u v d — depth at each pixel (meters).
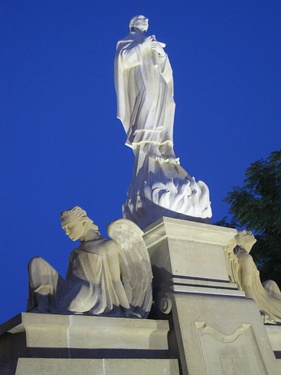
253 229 15.83
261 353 7.02
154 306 7.07
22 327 5.57
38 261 6.54
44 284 6.36
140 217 7.94
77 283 6.54
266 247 15.36
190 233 7.56
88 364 5.62
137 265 7.04
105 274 6.70
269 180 16.48
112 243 6.90
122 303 6.60
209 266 7.58
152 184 8.00
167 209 7.77
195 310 6.79
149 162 8.41
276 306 8.28
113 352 6.03
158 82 9.10
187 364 6.26
